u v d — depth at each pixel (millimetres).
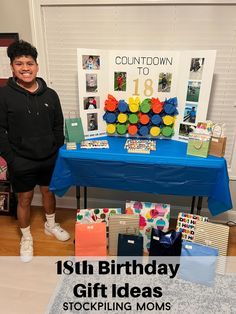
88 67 1872
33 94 1689
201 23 1944
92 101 1959
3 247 2074
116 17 2018
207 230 1807
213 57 1699
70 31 2100
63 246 2086
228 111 2148
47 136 1792
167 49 2041
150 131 1982
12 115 1661
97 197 2559
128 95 1985
